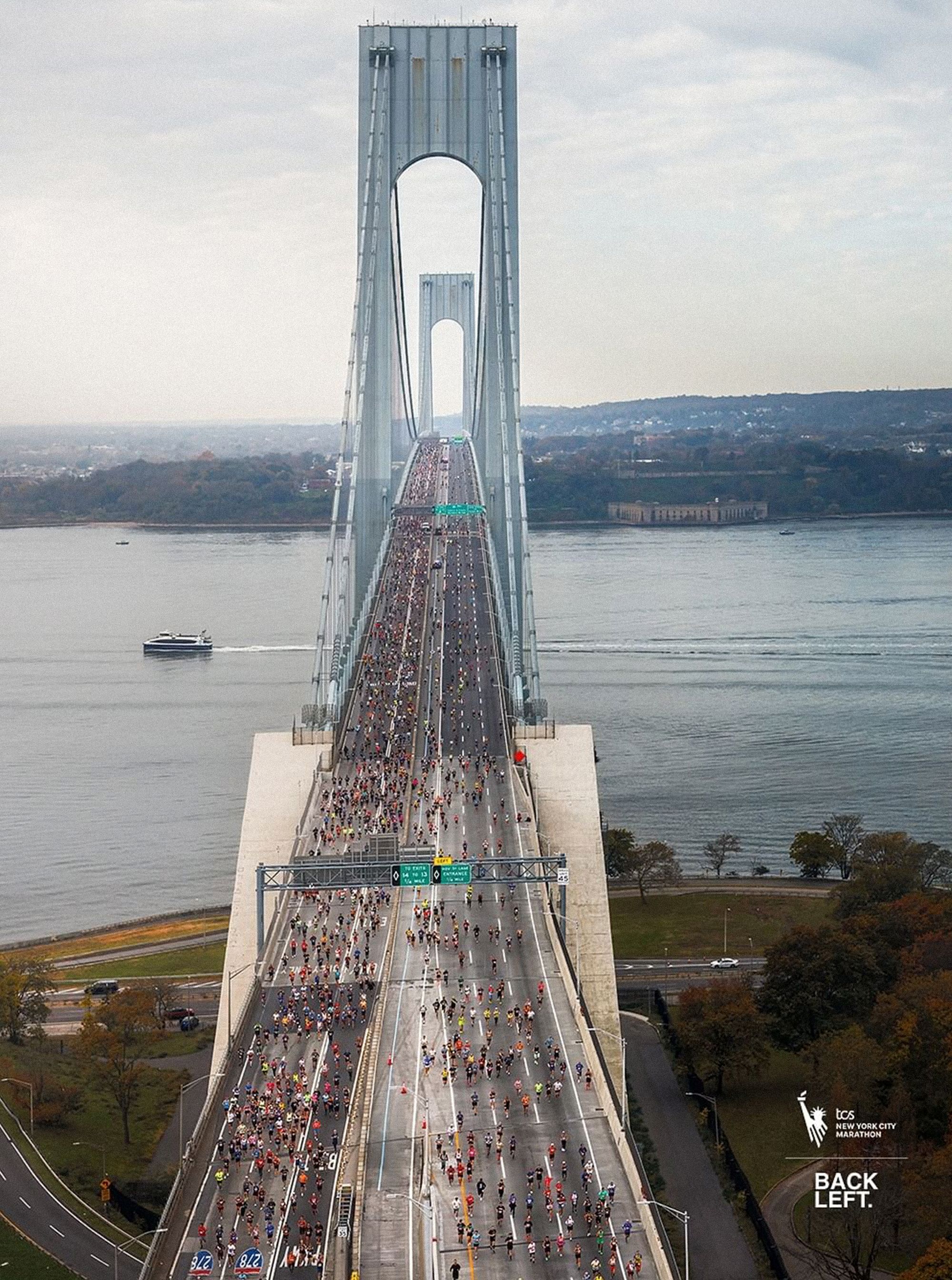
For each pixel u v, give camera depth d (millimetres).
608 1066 164875
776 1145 165000
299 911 177250
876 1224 142500
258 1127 128375
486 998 152375
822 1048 172500
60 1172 157000
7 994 191125
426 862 165625
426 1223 111500
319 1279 106250
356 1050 142375
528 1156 121750
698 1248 145375
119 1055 178875
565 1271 105625
